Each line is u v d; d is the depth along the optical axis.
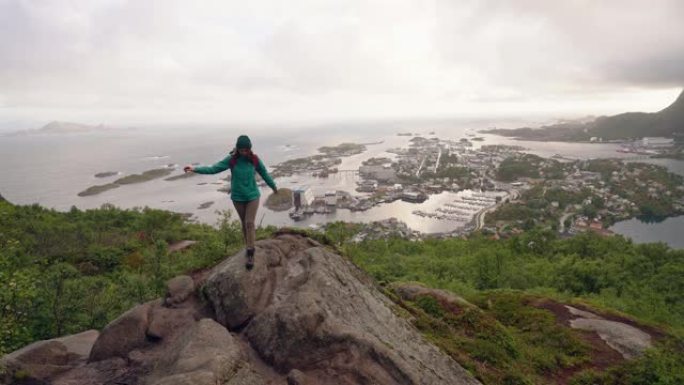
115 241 28.22
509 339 10.83
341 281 8.07
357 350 6.22
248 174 7.80
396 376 6.05
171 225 34.41
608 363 11.21
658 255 28.59
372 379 5.94
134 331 7.66
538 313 13.95
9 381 7.05
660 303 19.14
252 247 7.91
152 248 27.16
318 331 6.38
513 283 21.58
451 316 11.32
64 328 12.43
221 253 10.84
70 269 20.03
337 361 6.16
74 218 35.06
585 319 13.75
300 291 7.12
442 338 9.55
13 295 10.82
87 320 12.73
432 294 12.95
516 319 13.87
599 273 22.59
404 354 6.92
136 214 37.22
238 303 7.32
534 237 32.94
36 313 12.21
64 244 26.02
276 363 6.30
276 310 6.77
